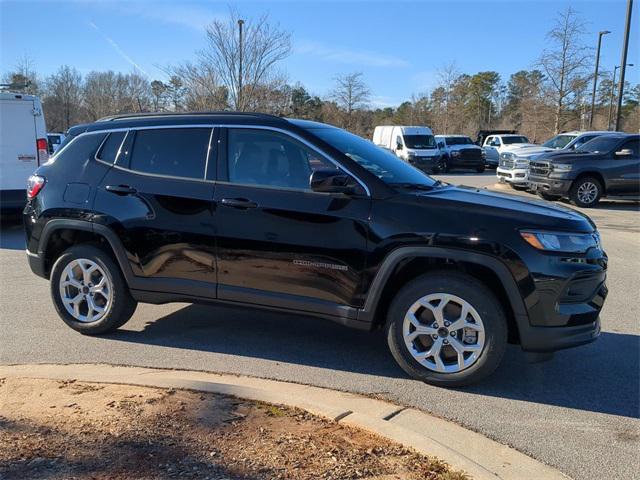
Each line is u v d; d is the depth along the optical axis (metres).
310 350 4.93
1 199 10.92
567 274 3.94
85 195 5.00
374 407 3.81
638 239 10.55
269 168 4.56
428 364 4.20
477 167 31.28
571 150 15.63
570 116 34.56
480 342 4.05
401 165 4.91
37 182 5.25
